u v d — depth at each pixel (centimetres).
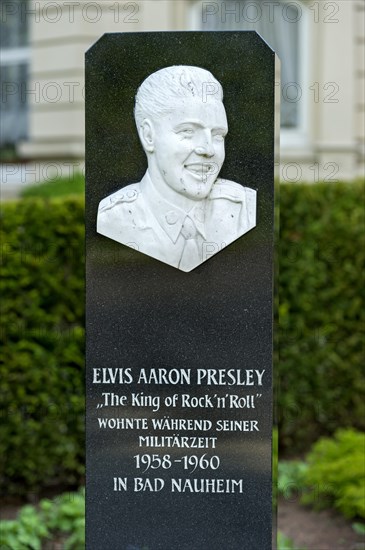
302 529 495
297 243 609
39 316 551
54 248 551
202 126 370
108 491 387
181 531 387
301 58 833
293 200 609
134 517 387
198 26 829
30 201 553
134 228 380
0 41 904
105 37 375
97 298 384
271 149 374
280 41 834
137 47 374
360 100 821
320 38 820
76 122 821
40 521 489
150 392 385
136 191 380
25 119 895
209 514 385
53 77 830
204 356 382
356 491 481
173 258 379
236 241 378
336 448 531
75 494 534
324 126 822
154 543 388
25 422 556
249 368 381
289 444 622
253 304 380
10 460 556
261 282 379
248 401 382
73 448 562
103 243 382
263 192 376
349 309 613
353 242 609
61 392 558
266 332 380
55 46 824
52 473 562
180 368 383
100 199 382
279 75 393
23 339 550
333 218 608
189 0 825
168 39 373
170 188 376
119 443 387
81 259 555
